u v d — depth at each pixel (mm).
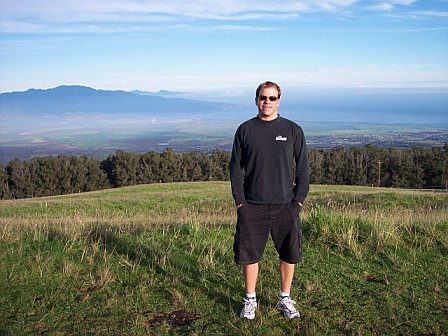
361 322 3469
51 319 3471
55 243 5297
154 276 4395
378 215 6984
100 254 4980
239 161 3451
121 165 53906
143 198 25141
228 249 5203
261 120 3400
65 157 54344
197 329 3330
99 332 3277
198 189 30500
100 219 9031
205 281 4266
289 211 3441
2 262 4660
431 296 3943
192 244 5344
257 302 3793
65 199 25984
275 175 3367
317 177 50219
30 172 51406
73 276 4352
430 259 4926
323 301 3836
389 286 4172
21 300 3789
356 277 4406
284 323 3428
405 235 5688
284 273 3570
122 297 3877
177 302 3770
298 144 3432
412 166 47594
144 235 5766
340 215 6148
